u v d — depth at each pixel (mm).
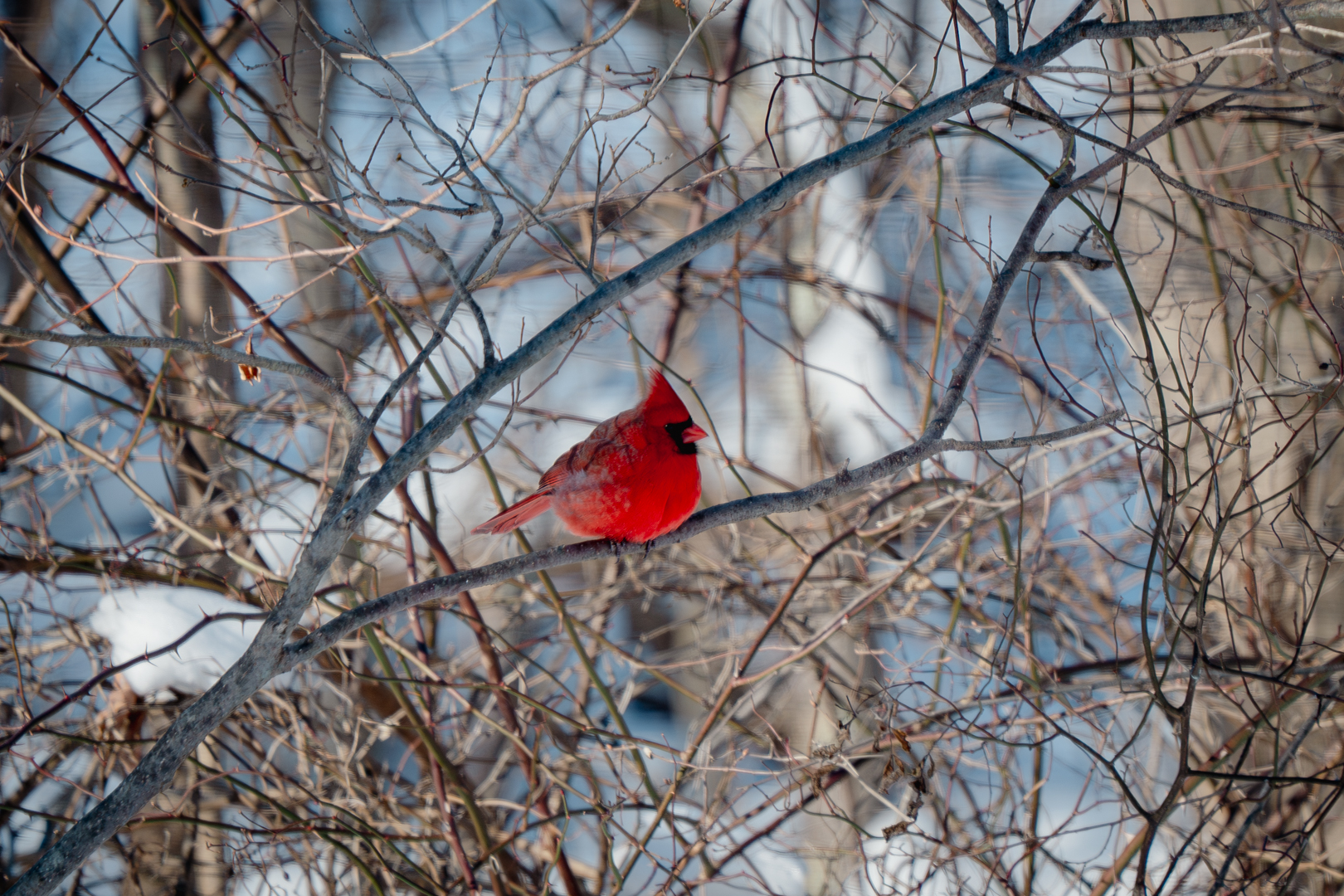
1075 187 6516
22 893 5242
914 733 9133
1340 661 7727
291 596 5328
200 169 11492
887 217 13445
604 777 12109
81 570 10078
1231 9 8914
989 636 9805
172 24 8812
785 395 14719
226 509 11367
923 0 13367
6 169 8594
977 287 13328
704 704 9930
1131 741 6941
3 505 11336
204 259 7242
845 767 7711
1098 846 10047
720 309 15219
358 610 5848
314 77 12422
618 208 11117
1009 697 8227
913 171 12086
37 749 10312
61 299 9961
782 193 5848
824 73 11828
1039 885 9562
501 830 10602
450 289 12758
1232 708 8961
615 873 8156
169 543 11633
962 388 6566
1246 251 8906
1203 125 9391
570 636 9039
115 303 10180
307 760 9727
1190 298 9320
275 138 9078
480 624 9320
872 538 10453
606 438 6660
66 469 10430
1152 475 10141
